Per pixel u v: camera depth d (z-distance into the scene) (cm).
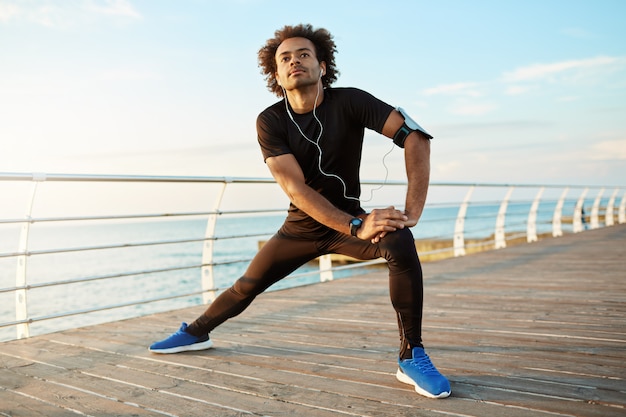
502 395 190
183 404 192
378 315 350
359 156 214
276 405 188
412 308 195
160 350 262
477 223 6781
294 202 202
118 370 239
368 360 241
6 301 1992
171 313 382
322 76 218
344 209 216
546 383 201
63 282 323
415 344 199
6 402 199
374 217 186
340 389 202
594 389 193
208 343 266
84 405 194
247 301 250
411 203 194
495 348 254
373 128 201
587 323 302
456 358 239
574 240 879
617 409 174
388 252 191
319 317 351
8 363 256
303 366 235
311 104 204
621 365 222
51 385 220
